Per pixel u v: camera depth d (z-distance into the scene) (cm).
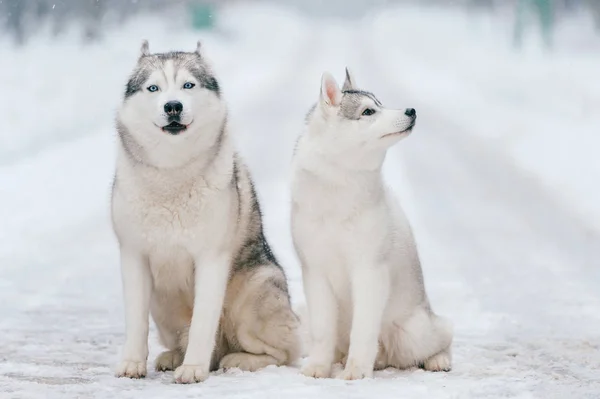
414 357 937
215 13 8475
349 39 8781
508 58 5844
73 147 2897
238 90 4716
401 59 6712
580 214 2005
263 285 941
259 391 782
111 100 3734
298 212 912
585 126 3356
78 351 991
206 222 877
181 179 867
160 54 930
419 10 10625
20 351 979
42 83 3709
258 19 9681
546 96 4231
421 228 1859
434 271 1499
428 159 2783
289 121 3569
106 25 6031
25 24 5219
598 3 6456
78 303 1259
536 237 1780
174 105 846
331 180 887
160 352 1027
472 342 1059
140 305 889
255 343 943
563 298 1313
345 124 892
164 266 905
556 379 857
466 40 7488
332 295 921
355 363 880
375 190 895
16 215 1938
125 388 805
